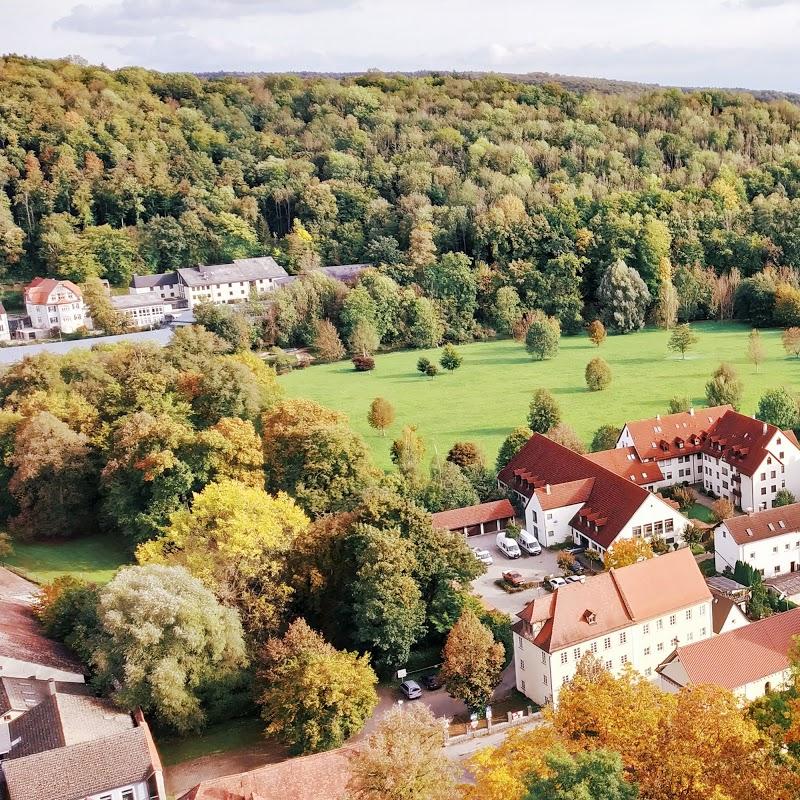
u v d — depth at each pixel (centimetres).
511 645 9081
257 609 8806
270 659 8150
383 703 8362
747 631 7900
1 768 6775
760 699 6328
